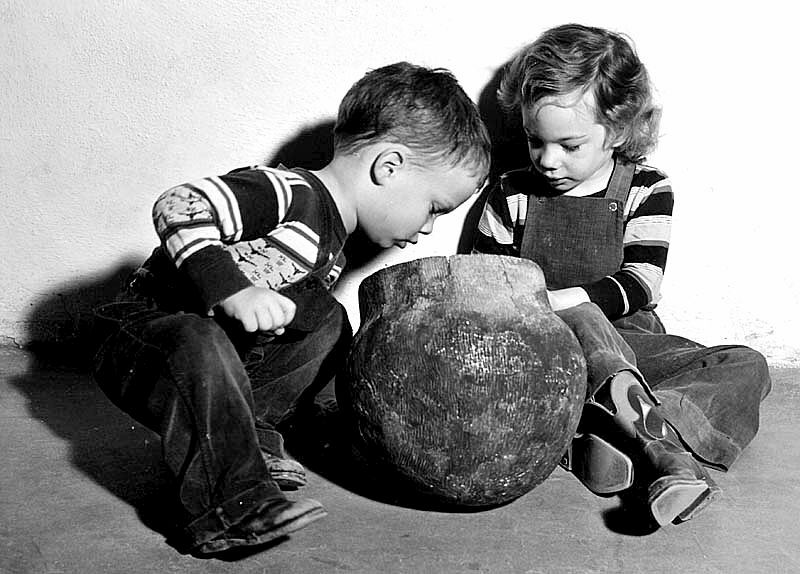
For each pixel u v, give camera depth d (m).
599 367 1.38
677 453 1.33
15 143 2.04
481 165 1.46
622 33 1.85
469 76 1.92
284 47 1.95
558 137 1.62
